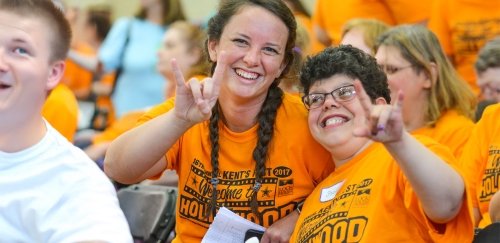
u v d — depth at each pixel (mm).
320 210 5586
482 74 7473
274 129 5953
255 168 5914
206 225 6020
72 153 4828
